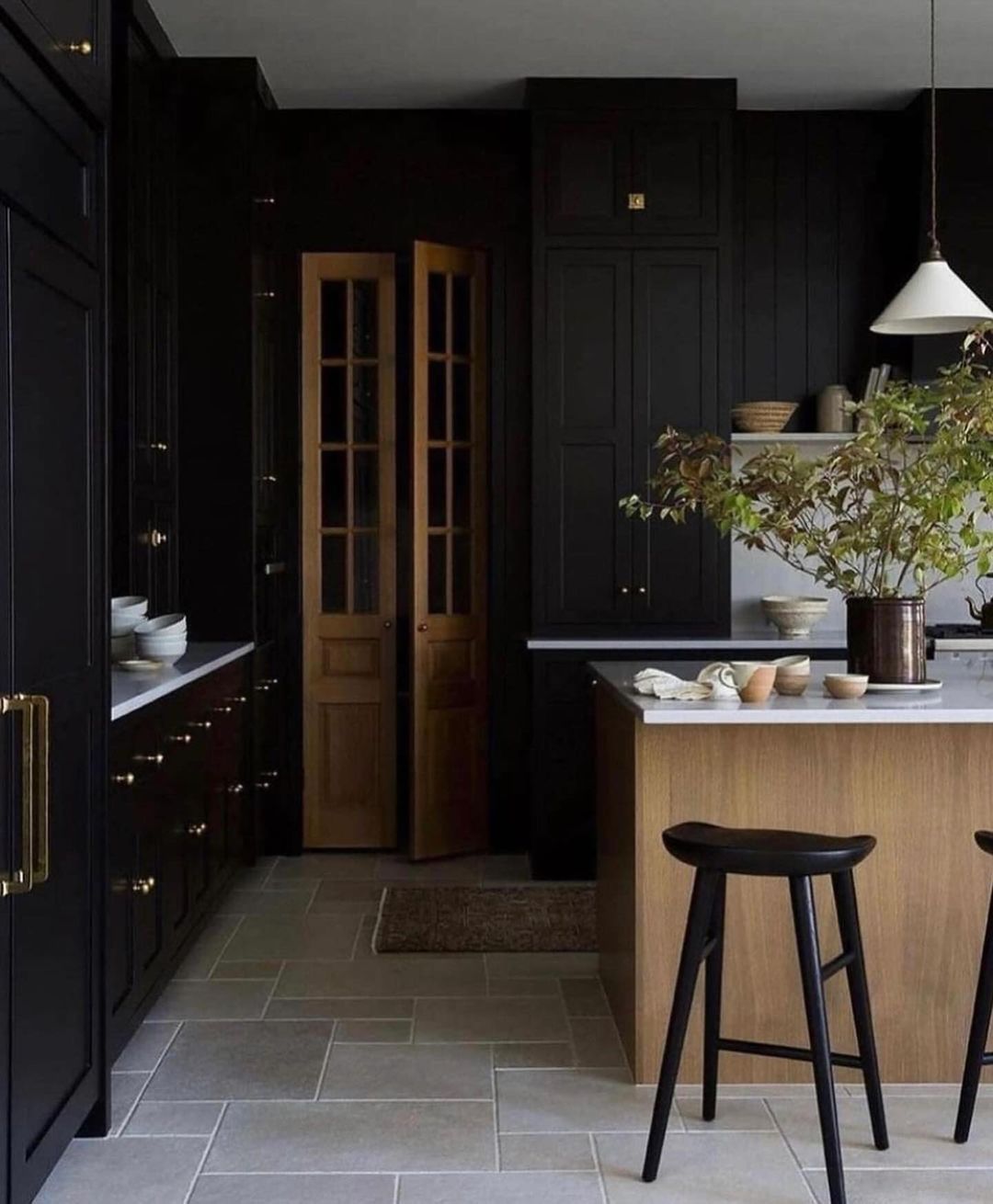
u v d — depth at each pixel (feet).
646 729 10.78
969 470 10.58
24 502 8.13
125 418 14.26
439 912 16.21
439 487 19.06
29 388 8.22
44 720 7.79
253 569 17.22
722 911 10.09
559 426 18.21
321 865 18.80
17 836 7.98
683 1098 10.68
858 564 19.13
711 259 18.20
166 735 12.34
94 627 9.70
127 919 10.91
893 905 10.84
